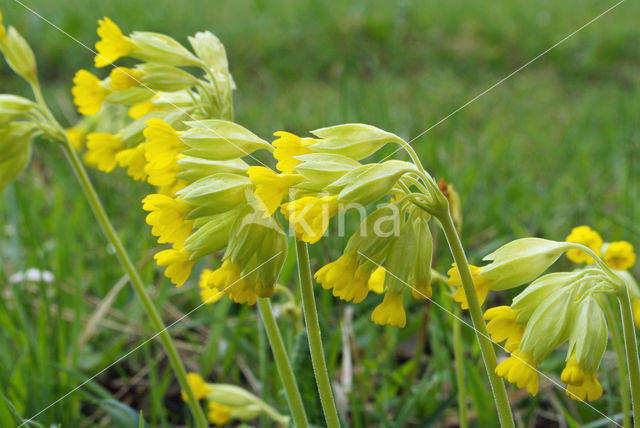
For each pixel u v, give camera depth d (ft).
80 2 4.04
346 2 4.40
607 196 1.88
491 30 4.21
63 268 1.49
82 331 1.36
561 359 1.20
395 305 0.84
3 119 1.02
